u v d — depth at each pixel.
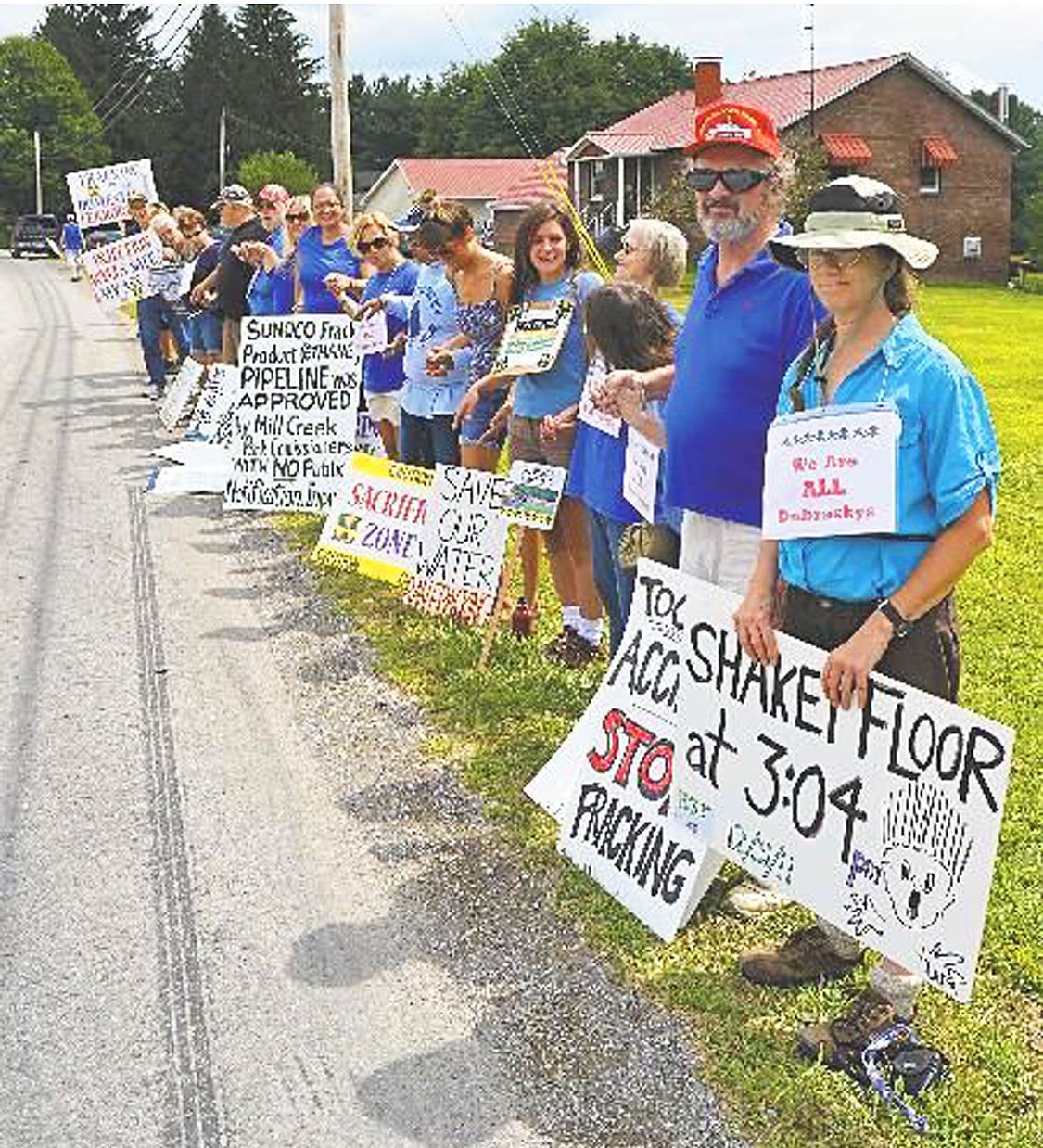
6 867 4.79
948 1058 3.64
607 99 58.06
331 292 9.98
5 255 62.69
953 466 3.27
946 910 3.29
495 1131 3.45
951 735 3.24
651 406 4.94
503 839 4.92
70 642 7.11
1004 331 26.14
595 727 4.73
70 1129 3.48
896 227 3.34
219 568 8.47
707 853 4.23
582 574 6.40
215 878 4.71
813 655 3.58
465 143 60.97
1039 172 67.06
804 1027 3.75
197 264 13.13
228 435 10.91
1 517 9.80
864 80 43.56
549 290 6.31
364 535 8.15
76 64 89.12
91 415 14.22
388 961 4.20
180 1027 3.89
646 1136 3.41
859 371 3.41
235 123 79.38
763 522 3.60
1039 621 7.39
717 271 4.31
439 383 7.60
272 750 5.75
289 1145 3.42
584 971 4.12
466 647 6.75
